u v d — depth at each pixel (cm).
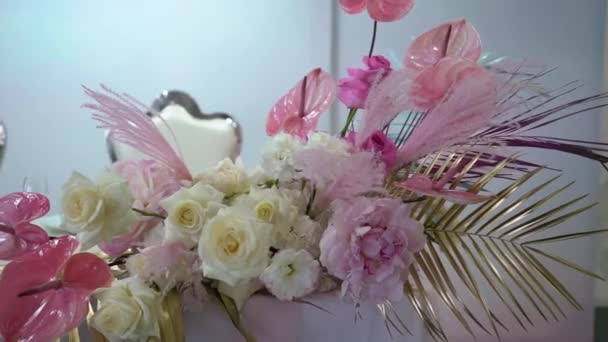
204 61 236
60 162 246
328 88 83
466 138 66
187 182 70
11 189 247
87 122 243
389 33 220
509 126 70
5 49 241
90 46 239
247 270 58
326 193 66
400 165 70
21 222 64
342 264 59
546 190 188
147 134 71
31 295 57
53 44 239
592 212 187
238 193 68
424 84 68
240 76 235
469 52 75
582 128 190
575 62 198
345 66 227
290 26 229
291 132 82
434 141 66
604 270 189
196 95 238
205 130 189
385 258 59
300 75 231
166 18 235
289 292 61
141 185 68
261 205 62
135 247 69
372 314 66
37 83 242
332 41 227
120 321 58
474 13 210
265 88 235
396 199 63
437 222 74
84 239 61
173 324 59
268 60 233
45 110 243
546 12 201
